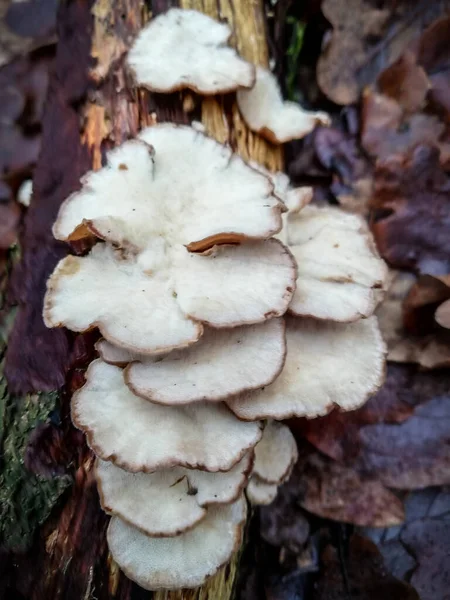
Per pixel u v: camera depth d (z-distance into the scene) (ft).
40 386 0.40
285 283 0.35
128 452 0.32
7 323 0.42
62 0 0.47
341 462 0.47
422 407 0.48
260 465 0.40
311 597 0.46
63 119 0.45
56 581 0.38
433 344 0.48
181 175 0.38
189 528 0.33
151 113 0.43
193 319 0.32
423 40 0.56
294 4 0.61
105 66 0.44
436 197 0.53
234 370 0.33
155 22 0.43
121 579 0.37
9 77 0.74
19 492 0.39
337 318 0.37
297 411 0.35
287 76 0.63
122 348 0.33
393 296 0.52
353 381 0.38
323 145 0.57
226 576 0.42
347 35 0.59
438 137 0.54
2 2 0.80
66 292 0.35
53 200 0.44
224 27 0.45
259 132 0.47
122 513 0.33
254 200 0.37
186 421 0.34
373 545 0.45
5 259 0.62
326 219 0.44
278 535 0.47
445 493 0.48
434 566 0.45
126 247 0.34
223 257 0.36
